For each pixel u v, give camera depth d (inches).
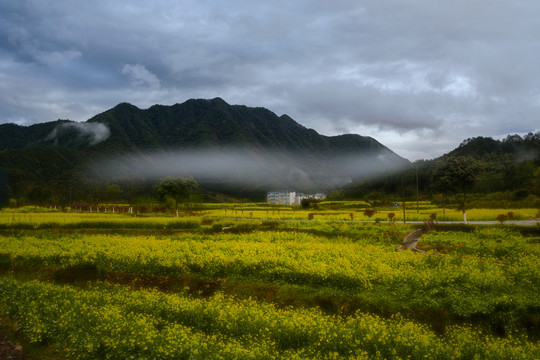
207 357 366.0
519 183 3607.3
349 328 435.5
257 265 727.1
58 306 525.3
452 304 525.3
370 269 674.8
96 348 404.2
